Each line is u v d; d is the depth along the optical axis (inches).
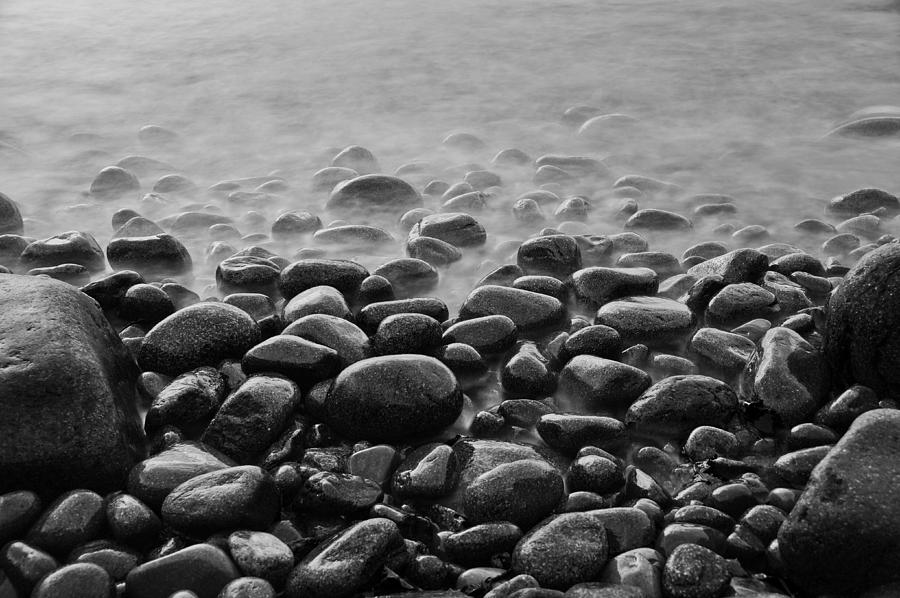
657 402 176.1
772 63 352.8
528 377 183.5
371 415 173.9
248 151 279.0
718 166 262.7
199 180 261.3
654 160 266.2
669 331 192.7
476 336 189.6
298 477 168.4
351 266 206.7
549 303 196.7
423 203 243.8
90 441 165.8
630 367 181.0
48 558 156.7
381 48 386.3
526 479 162.9
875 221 229.8
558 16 432.5
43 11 464.1
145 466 167.0
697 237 230.5
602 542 156.3
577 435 172.7
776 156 266.5
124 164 265.4
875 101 306.0
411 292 211.3
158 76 356.2
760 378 178.2
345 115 308.7
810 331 190.7
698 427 174.6
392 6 457.1
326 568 154.3
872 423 155.4
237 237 232.4
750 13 428.5
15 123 305.6
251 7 464.4
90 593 152.7
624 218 236.7
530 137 284.5
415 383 174.6
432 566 156.9
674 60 359.9
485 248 226.1
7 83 349.7
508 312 195.8
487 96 324.2
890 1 438.6
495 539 158.6
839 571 151.9
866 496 150.9
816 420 175.5
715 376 187.3
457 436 176.4
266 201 247.1
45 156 276.7
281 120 305.6
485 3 460.8
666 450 174.4
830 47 371.2
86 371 168.4
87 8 469.7
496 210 241.8
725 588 153.2
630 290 202.1
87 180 261.3
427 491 166.7
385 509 163.8
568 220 236.7
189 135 294.2
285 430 176.7
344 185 243.1
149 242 217.0
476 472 168.6
